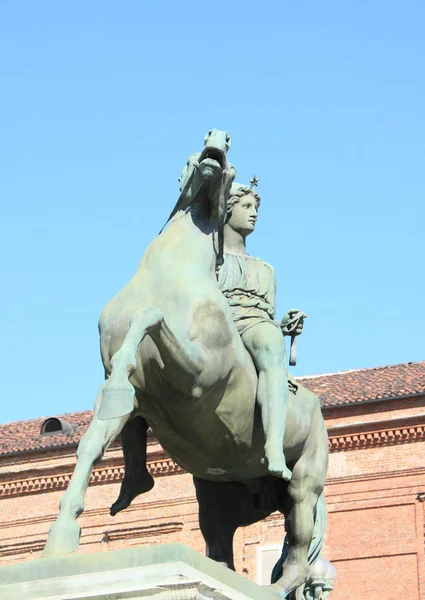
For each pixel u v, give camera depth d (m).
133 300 10.55
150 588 8.55
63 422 37.97
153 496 35.75
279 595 11.07
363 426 34.69
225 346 10.65
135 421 11.06
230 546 11.84
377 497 34.16
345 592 33.50
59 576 8.70
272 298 11.97
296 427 11.49
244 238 12.19
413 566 33.28
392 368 37.66
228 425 10.90
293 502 11.63
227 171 11.07
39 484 36.78
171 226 11.18
